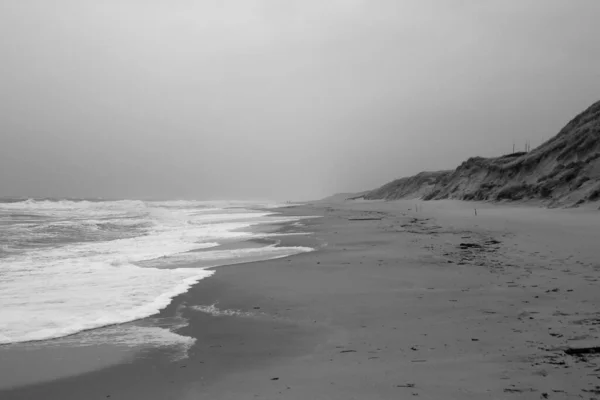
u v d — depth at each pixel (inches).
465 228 741.3
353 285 354.6
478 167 2039.9
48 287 362.9
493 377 164.9
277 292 337.7
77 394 166.7
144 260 514.0
